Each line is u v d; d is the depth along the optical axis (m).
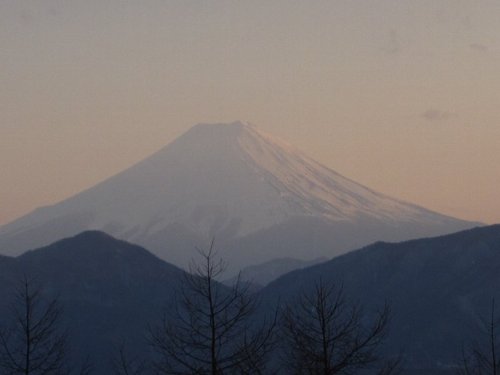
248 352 75.06
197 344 74.75
